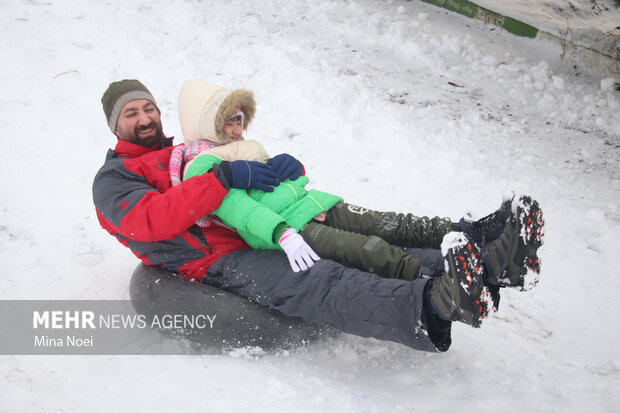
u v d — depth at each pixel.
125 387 2.48
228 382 2.56
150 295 2.95
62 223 3.76
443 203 4.60
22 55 5.64
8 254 3.38
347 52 6.84
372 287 2.60
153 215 2.79
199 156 3.04
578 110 6.57
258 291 2.86
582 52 7.50
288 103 5.55
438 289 2.45
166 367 2.70
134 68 5.76
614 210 4.79
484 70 7.10
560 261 4.13
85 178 4.27
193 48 6.28
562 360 3.10
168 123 5.05
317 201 3.12
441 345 2.59
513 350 3.17
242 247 3.08
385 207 4.46
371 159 5.03
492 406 2.59
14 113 4.79
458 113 5.99
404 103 5.95
